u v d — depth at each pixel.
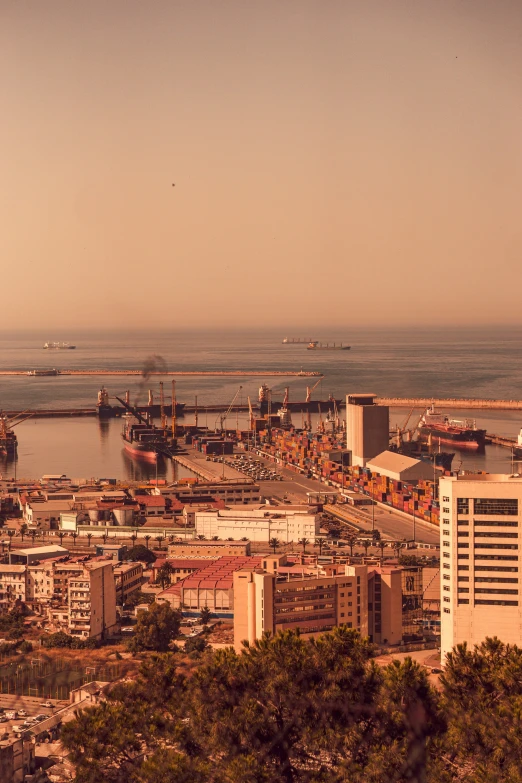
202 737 89.75
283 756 87.88
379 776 85.38
